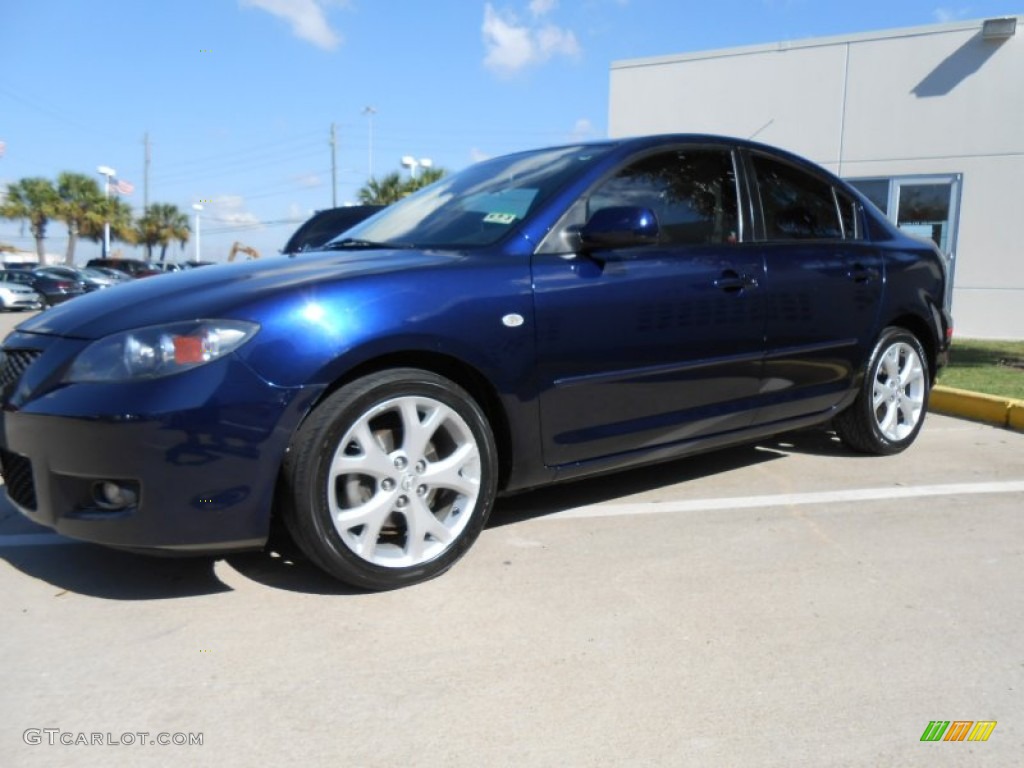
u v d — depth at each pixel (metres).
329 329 2.72
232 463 2.61
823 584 3.03
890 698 2.29
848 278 4.36
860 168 11.06
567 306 3.24
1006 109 10.19
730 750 2.06
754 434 4.09
